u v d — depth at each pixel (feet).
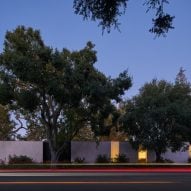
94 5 33.01
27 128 192.34
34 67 142.41
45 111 152.15
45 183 71.61
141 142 157.48
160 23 34.01
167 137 155.94
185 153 168.66
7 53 144.05
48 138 154.10
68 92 142.10
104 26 33.96
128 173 108.47
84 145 164.35
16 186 66.85
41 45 148.15
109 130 156.46
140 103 159.22
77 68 144.77
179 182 74.38
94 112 152.15
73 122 159.33
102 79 148.46
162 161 161.68
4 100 148.05
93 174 102.89
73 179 81.82
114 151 165.78
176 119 155.33
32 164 144.36
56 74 143.95
